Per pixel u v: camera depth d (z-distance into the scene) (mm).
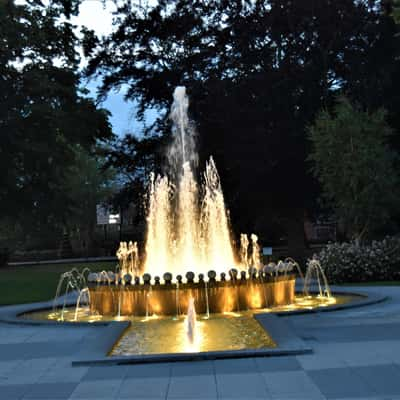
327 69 31812
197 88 32500
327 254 23375
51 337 11055
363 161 22594
